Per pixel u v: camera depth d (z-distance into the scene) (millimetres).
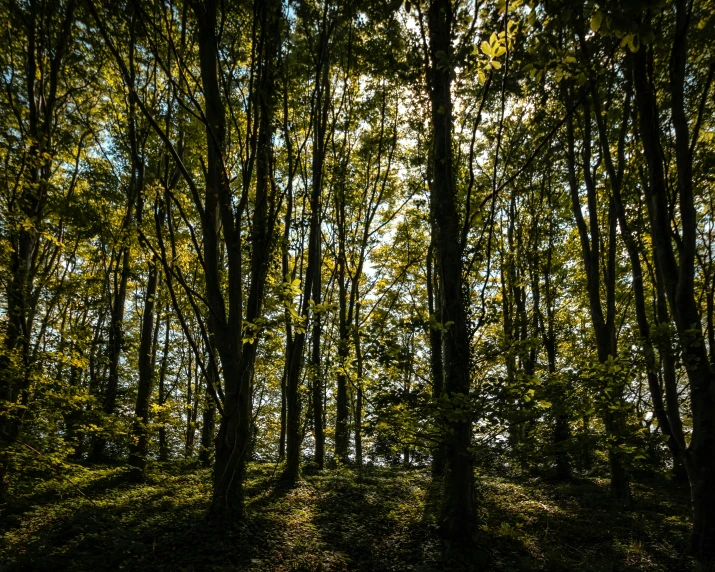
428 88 9062
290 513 9562
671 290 8148
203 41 8031
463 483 7852
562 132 13750
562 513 10172
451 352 7727
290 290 7148
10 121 12055
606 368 6492
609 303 12273
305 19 9875
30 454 7832
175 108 12297
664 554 7609
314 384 15781
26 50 11812
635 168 12430
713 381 7734
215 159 8398
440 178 8383
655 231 8375
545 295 18688
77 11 11039
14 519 8594
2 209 8273
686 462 7910
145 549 6953
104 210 14188
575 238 20688
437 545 7531
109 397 14805
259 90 7941
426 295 25281
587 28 5727
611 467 11461
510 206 19094
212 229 8406
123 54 12180
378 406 7363
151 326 14211
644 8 2680
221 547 7098
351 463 18203
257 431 25828
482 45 4273
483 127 14484
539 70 4418
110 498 10508
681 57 7742
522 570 6941
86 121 14953
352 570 6910
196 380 22891
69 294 11445
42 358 8711
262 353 22359
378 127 17797
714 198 14258
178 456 19234
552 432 7234
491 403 6457
